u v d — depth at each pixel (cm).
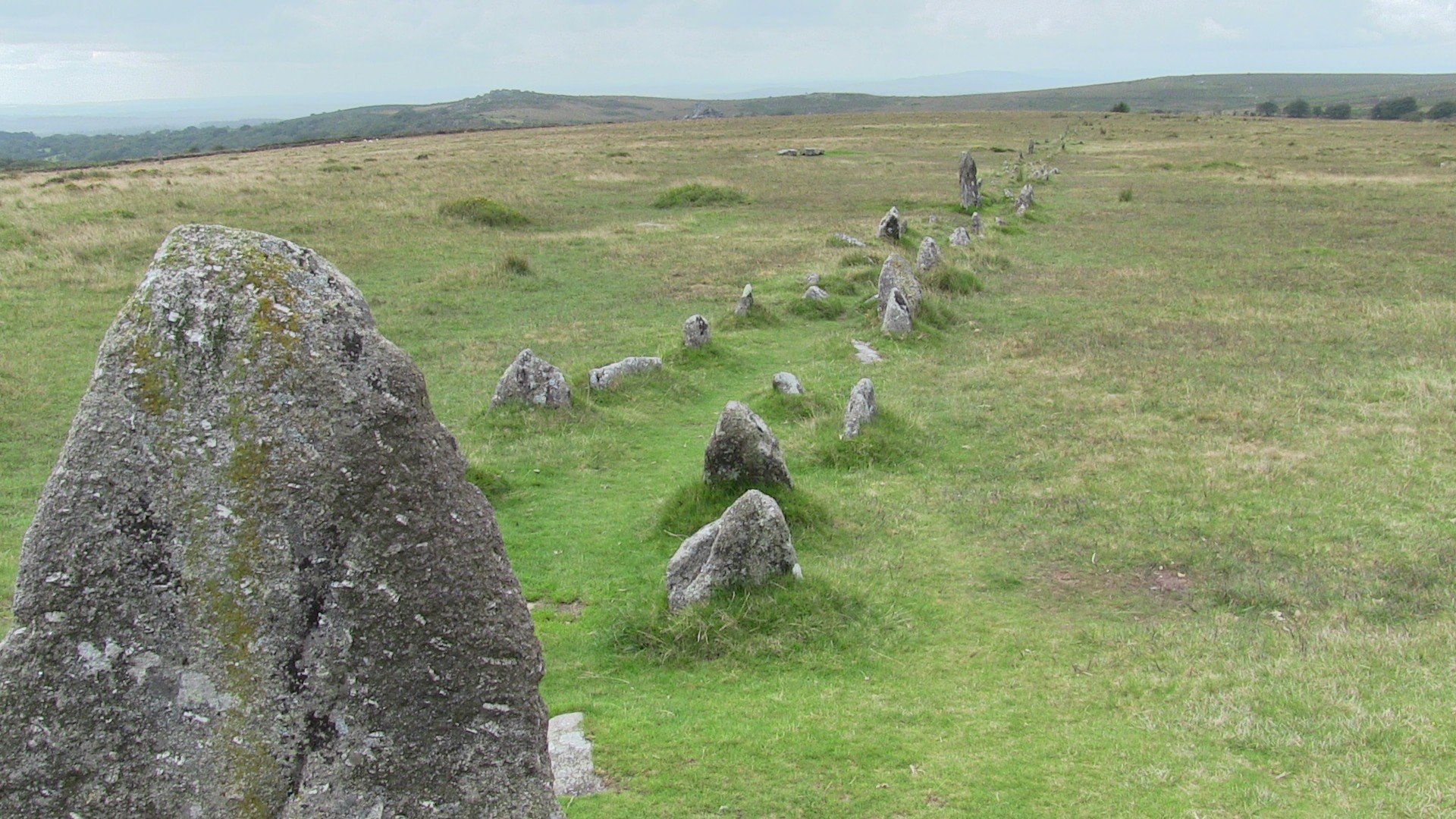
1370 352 1983
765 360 2044
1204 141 8081
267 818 410
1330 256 3052
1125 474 1380
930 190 4862
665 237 3441
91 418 411
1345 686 834
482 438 1518
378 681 419
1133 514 1244
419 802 423
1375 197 4431
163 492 410
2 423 1554
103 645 409
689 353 1970
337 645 416
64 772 407
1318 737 761
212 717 412
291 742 413
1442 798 675
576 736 778
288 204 3812
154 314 414
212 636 411
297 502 412
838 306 2441
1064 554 1145
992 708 830
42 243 2883
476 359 1991
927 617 1002
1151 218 3966
